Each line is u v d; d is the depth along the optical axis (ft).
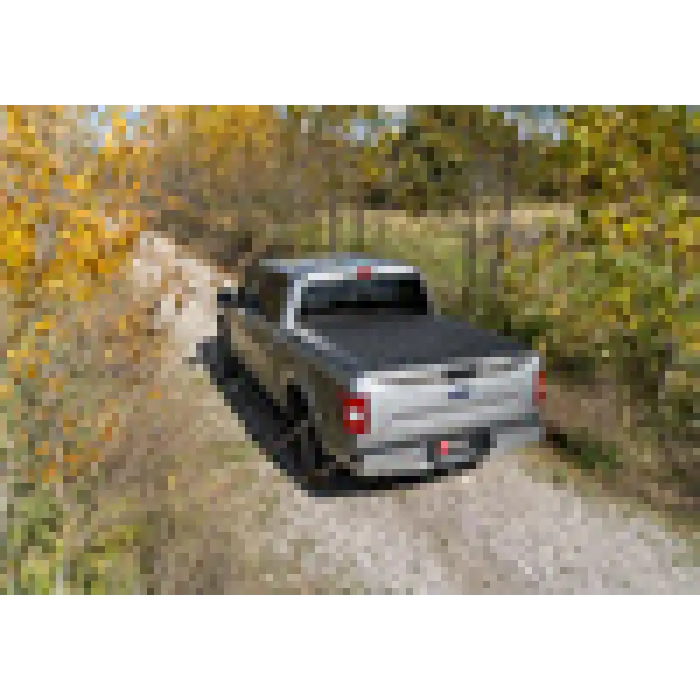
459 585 12.35
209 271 51.21
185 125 50.29
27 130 11.69
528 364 15.43
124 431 15.55
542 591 12.16
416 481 16.89
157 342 17.03
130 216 12.62
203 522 14.34
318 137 49.32
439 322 18.40
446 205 39.81
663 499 15.70
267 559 13.15
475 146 31.53
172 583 12.08
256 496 15.79
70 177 11.66
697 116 17.34
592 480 16.84
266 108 53.01
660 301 19.07
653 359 20.48
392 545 13.76
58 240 11.80
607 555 13.41
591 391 22.27
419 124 34.30
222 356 26.00
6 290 12.35
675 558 13.24
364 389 13.76
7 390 13.29
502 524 14.69
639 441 18.52
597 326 22.86
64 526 12.29
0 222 11.34
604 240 19.17
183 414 20.58
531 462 17.97
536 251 24.67
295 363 16.58
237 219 59.16
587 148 18.22
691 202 17.66
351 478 16.85
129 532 13.10
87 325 14.96
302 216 58.70
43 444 13.09
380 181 44.86
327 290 18.61
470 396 14.78
